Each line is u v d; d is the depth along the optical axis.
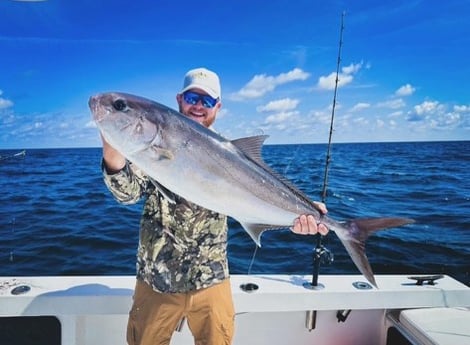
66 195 11.14
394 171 19.73
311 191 11.50
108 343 2.47
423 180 16.05
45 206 9.46
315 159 24.34
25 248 5.99
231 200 2.01
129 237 6.54
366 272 2.18
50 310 2.20
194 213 1.98
